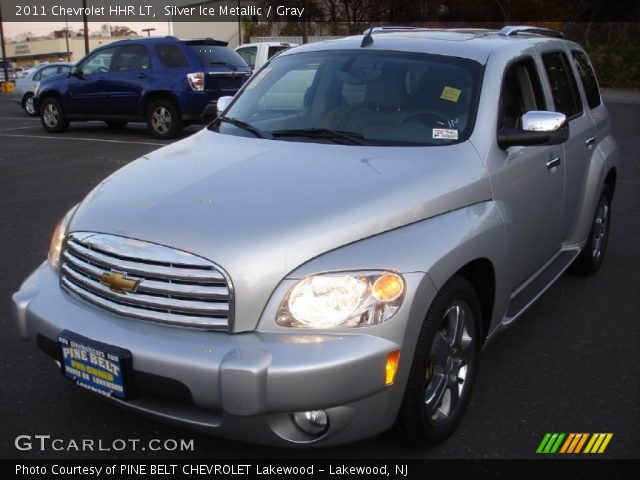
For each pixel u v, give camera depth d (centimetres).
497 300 352
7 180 914
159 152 387
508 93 397
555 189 432
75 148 1209
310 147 360
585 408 361
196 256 271
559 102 473
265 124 403
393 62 406
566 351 427
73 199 806
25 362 400
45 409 353
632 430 341
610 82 2998
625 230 706
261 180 317
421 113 375
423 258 285
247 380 254
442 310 295
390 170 326
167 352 265
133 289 280
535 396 372
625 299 515
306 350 260
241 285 266
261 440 273
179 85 1297
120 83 1347
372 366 264
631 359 418
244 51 1839
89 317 290
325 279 269
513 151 376
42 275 331
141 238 282
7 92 3384
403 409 290
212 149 372
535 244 412
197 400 264
